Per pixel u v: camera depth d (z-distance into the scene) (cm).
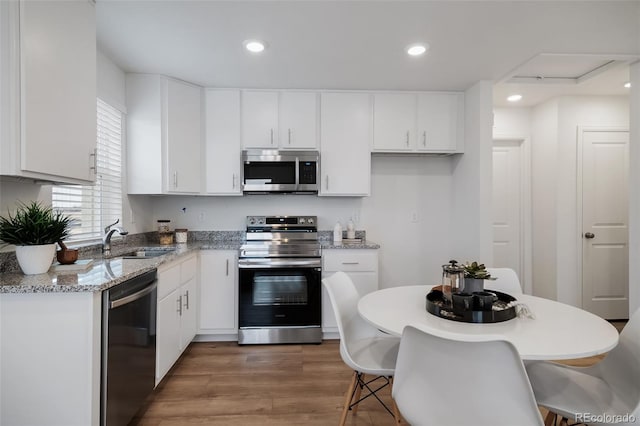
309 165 312
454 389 99
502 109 379
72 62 164
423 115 323
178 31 212
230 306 296
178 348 241
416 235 360
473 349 93
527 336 120
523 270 380
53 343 137
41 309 137
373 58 251
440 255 360
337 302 170
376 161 358
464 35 217
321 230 352
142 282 179
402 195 359
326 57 249
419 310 150
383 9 188
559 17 196
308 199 352
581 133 345
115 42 225
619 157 348
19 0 134
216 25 205
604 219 347
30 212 162
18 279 148
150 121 278
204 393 213
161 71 274
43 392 137
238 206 346
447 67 267
